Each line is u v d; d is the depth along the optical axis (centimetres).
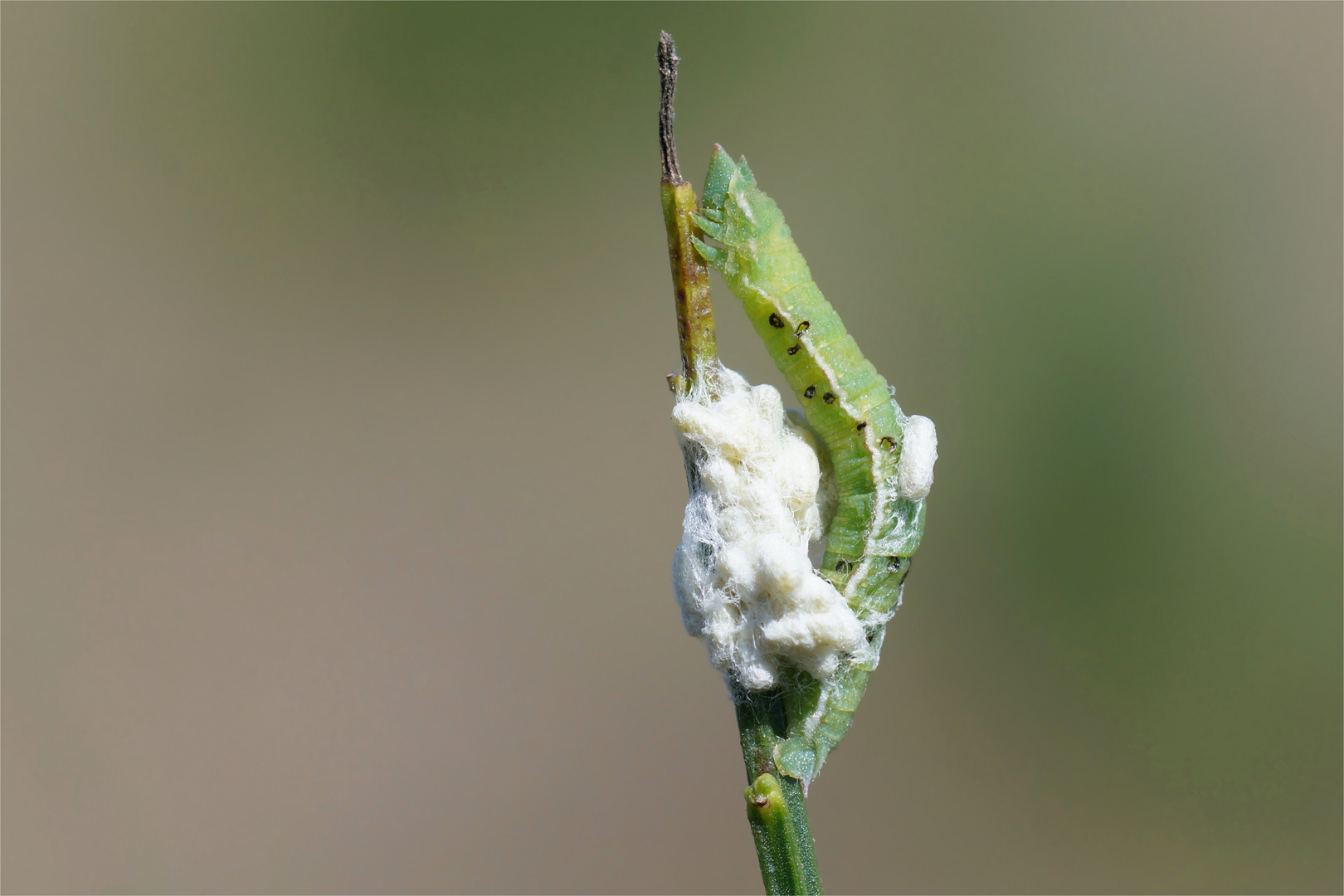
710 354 14
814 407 14
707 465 14
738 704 14
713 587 14
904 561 14
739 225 14
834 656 13
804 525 14
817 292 14
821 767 14
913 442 14
